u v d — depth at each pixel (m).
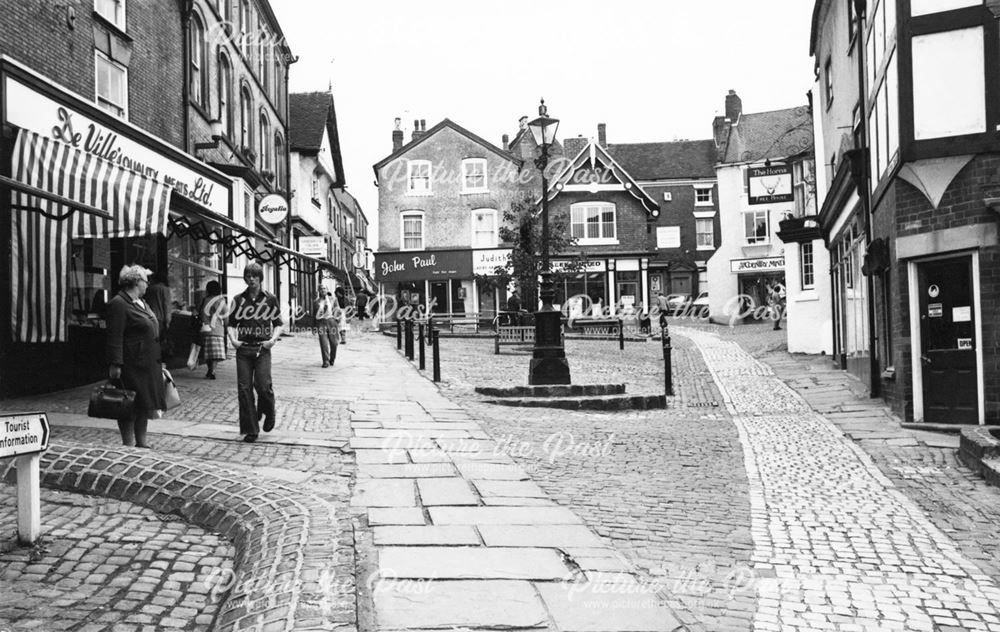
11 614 3.88
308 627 3.49
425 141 41.12
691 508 6.45
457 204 40.91
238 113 23.75
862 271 13.56
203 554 4.84
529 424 10.66
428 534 5.20
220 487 5.72
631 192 42.56
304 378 14.59
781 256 40.69
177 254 16.09
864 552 5.37
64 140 10.95
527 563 4.64
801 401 13.87
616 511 6.20
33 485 4.79
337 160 41.22
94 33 13.38
